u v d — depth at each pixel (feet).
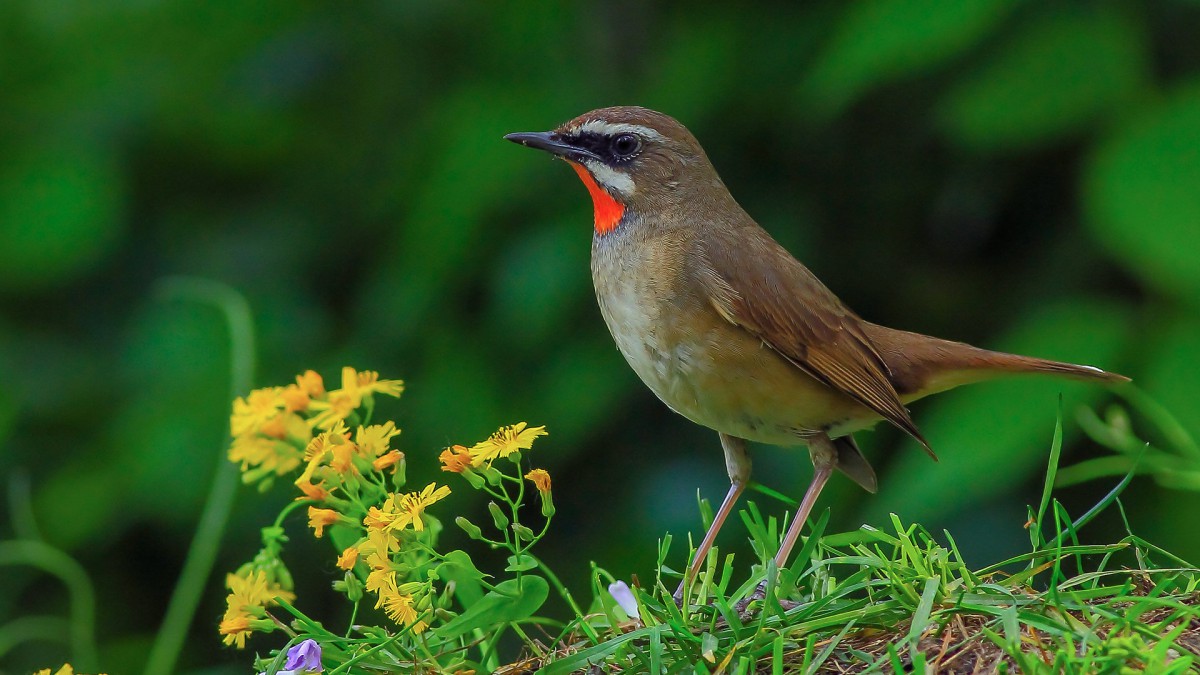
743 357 27.14
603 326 35.63
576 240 35.14
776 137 36.35
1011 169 35.78
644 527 36.29
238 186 43.04
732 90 35.55
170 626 27.55
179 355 38.81
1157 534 31.76
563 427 34.81
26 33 43.11
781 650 17.52
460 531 36.22
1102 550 19.40
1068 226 35.27
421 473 35.55
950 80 34.37
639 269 27.78
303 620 19.95
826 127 36.09
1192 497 31.68
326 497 20.81
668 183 28.89
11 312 42.86
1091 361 30.09
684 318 27.14
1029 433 29.22
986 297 36.27
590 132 29.50
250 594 20.34
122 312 43.04
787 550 24.71
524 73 38.58
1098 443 33.32
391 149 40.09
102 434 40.19
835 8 35.06
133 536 40.73
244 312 29.68
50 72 42.88
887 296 36.88
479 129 36.83
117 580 40.60
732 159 36.40
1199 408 28.58
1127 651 16.22
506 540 19.71
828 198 36.60
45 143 41.60
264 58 41.65
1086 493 33.83
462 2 39.75
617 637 18.98
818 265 35.96
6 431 40.01
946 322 36.27
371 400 22.86
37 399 41.09
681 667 18.51
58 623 39.93
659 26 37.76
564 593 21.13
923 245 36.91
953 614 18.25
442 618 20.22
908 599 18.44
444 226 35.99
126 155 42.42
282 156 42.24
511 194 35.94
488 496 36.22
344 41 41.19
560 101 37.14
